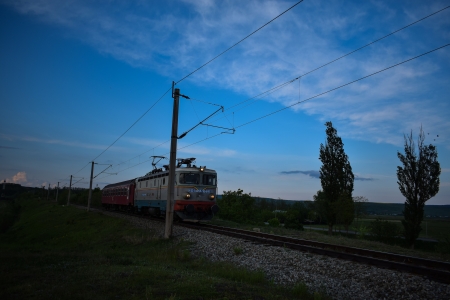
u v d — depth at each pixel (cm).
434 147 3241
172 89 2025
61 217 4728
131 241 1916
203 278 892
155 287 793
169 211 1917
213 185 2472
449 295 765
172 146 1980
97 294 740
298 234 2070
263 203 8162
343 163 3966
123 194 3997
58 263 1143
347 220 3706
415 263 1074
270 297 758
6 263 1130
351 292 850
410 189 3275
